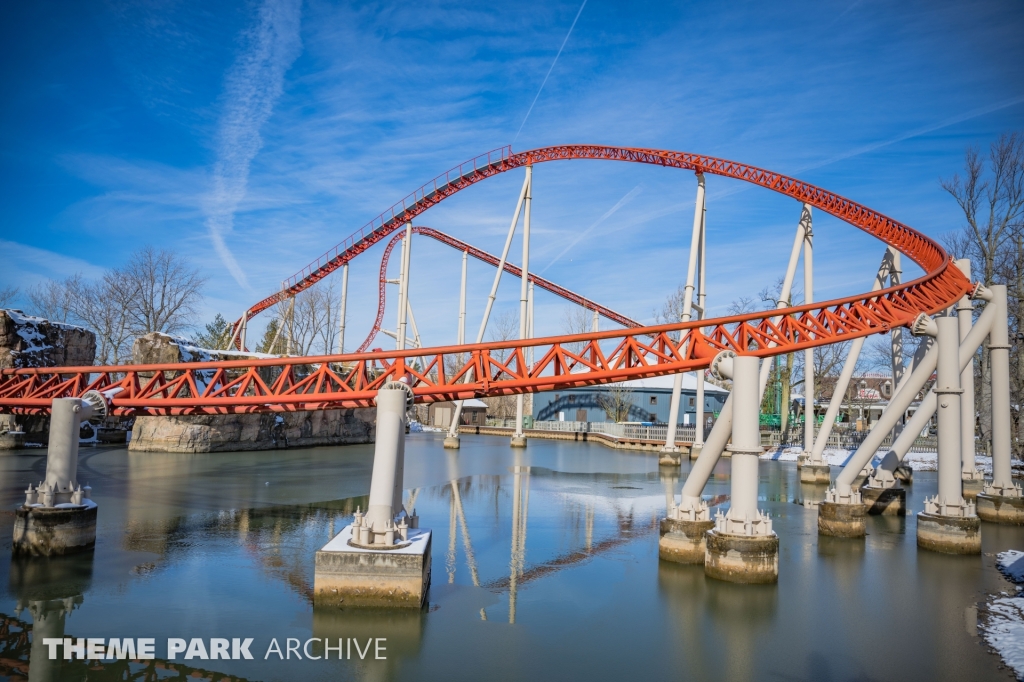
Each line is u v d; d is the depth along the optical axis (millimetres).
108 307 70438
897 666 11930
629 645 12727
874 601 15672
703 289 47344
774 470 43781
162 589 15391
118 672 11234
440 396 19875
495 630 13312
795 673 11594
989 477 36906
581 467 43562
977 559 19766
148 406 20438
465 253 65125
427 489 32750
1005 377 26062
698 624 13891
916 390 22641
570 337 20188
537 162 46938
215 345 91125
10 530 20469
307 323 84438
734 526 16547
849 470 23109
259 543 19938
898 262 38219
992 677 11461
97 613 13797
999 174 48594
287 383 54594
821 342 22156
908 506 30000
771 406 73812
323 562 13891
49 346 47906
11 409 22469
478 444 65500
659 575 17359
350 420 64312
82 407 18906
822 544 21734
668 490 33312
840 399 37000
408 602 13820
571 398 82688
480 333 48938
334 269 63281
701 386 47812
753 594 15836
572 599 15344
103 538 20188
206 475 35406
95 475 34438
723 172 42062
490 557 19156
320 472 37562
